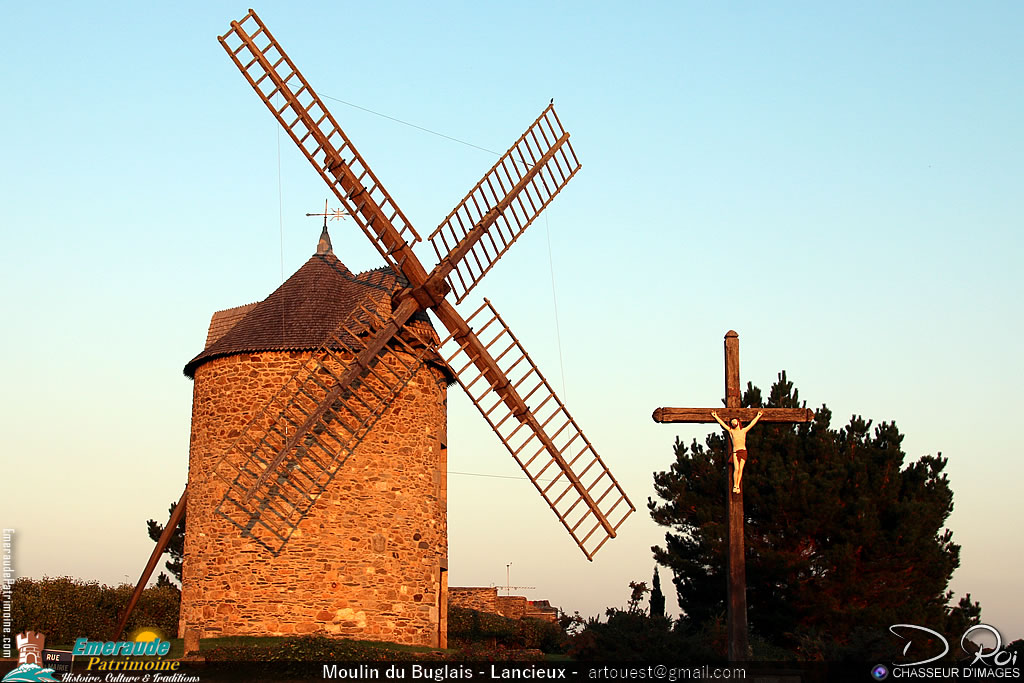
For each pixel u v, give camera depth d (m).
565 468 33.94
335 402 33.75
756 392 38.72
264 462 33.28
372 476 33.88
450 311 33.44
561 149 36.12
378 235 32.59
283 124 31.69
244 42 31.58
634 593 39.12
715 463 38.47
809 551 36.59
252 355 34.19
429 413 35.59
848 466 36.94
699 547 37.84
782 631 35.44
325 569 32.91
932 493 37.28
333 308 35.06
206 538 33.75
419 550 34.53
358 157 32.09
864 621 34.28
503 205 34.56
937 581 36.38
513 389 33.69
